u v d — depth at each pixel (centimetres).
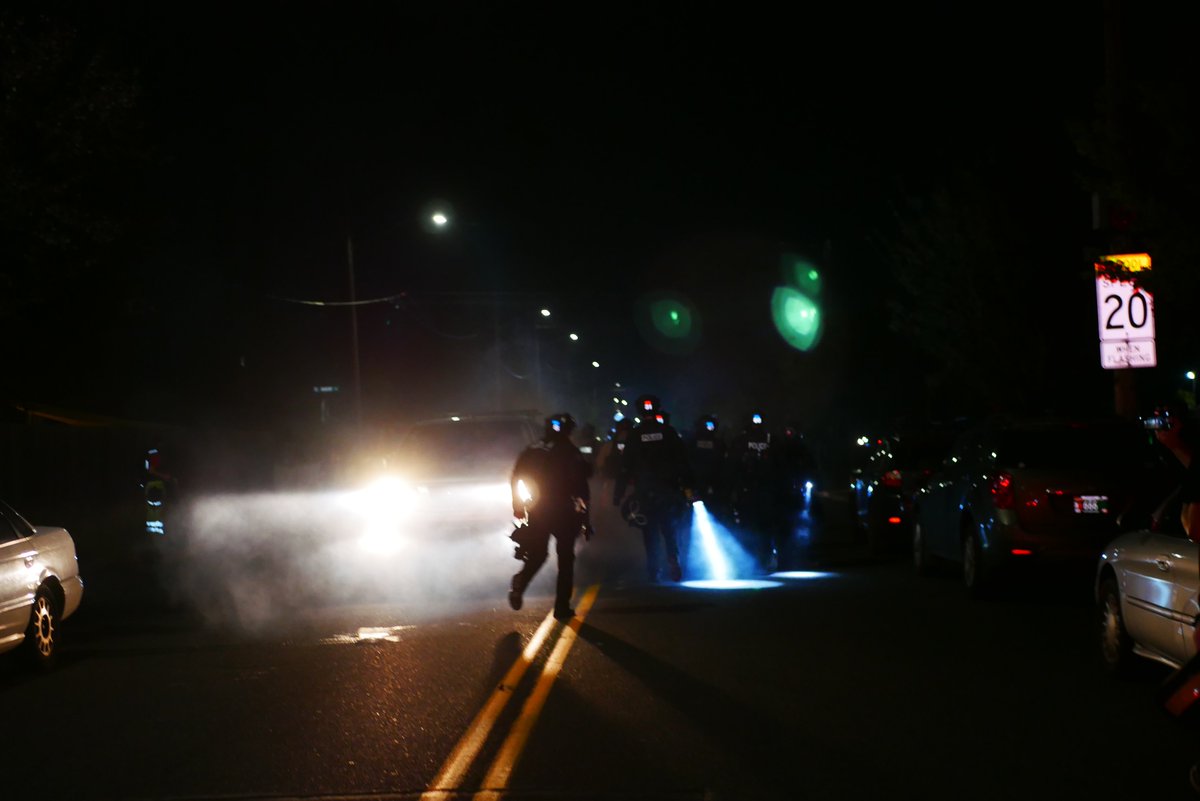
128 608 1620
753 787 718
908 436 2005
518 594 1345
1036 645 1162
